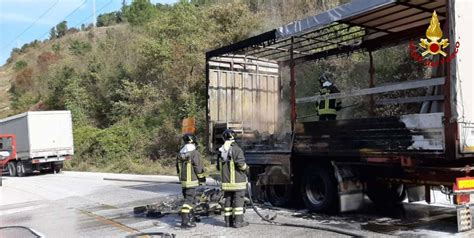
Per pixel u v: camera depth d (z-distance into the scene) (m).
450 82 6.25
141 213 9.94
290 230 7.36
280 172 9.27
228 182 7.76
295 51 11.82
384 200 8.77
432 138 6.48
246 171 7.88
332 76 16.88
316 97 8.76
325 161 8.52
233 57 11.77
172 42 29.83
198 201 9.22
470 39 6.47
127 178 19.70
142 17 56.03
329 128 8.22
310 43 10.89
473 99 6.39
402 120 6.92
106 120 37.16
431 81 6.72
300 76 17.50
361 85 16.34
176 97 28.52
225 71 11.61
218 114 11.41
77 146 31.39
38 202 13.50
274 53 11.77
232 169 7.76
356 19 9.02
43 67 60.25
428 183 7.06
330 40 10.91
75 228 8.81
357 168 8.35
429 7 8.36
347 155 7.86
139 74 34.38
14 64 93.19
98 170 27.31
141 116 31.45
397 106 14.05
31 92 56.78
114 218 9.63
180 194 12.63
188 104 25.58
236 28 24.66
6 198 15.05
